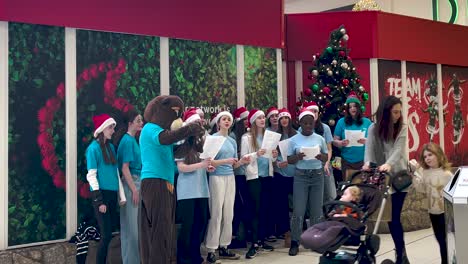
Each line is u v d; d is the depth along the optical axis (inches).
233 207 221.0
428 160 187.3
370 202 159.5
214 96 256.4
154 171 152.2
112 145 192.4
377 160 183.3
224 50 261.6
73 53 209.3
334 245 142.6
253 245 224.1
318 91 286.8
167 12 238.2
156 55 235.6
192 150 197.5
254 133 230.5
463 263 118.9
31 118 197.8
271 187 247.0
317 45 327.3
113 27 219.9
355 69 296.5
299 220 226.2
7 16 191.8
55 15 203.8
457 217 119.6
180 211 200.4
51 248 196.7
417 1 477.7
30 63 198.5
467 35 373.1
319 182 226.8
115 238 203.0
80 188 207.6
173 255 209.9
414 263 205.0
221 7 259.4
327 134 251.9
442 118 355.6
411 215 285.4
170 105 157.1
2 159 189.9
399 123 178.1
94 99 214.4
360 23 320.5
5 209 189.9
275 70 282.5
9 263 186.1
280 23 283.7
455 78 369.1
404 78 334.3
